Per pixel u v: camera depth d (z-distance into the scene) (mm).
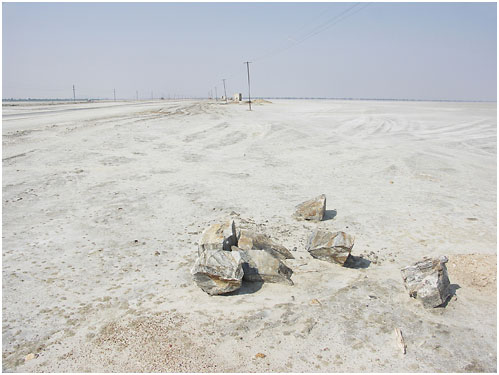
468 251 7375
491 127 29141
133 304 5500
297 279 6301
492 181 13203
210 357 4336
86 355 4383
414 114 43125
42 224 8664
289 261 7031
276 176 13992
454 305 5387
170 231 8516
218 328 4879
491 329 4859
